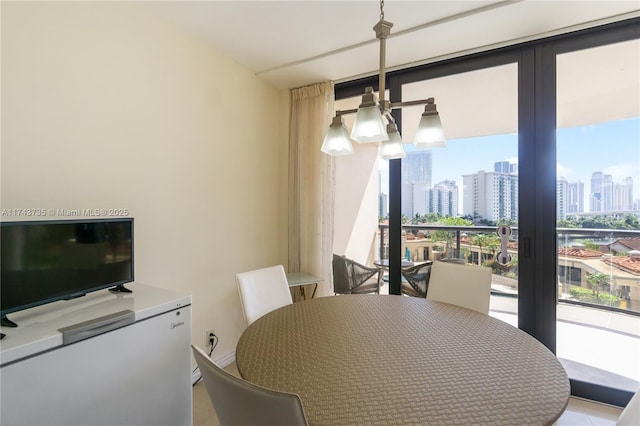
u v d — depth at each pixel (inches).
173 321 58.0
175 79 81.0
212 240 92.8
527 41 84.3
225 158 97.0
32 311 51.4
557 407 32.9
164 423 56.2
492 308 92.4
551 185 83.5
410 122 103.0
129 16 70.3
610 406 77.8
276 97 119.7
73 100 60.6
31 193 54.9
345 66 101.7
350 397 34.6
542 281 84.8
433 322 57.2
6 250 45.4
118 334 49.5
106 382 47.9
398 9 72.5
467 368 40.9
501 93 90.3
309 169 115.2
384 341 49.2
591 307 82.5
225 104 96.7
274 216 119.0
